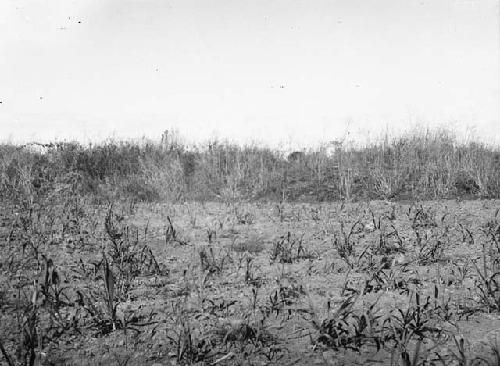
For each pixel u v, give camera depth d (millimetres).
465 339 2641
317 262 4238
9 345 2594
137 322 2922
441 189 7777
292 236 5273
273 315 2984
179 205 7191
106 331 2809
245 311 3016
